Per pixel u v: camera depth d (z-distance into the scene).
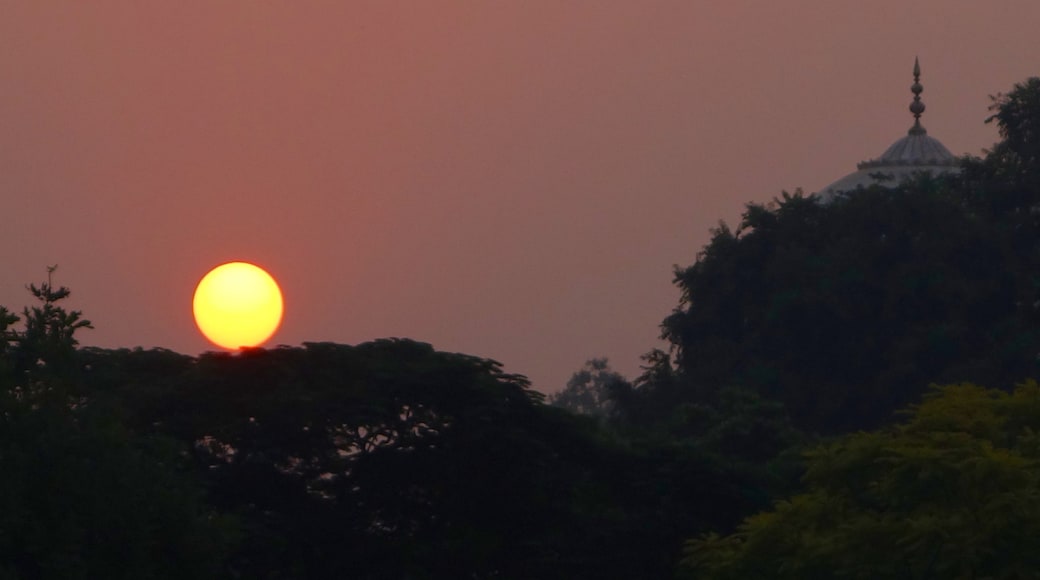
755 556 86.88
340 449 114.56
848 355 197.50
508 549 117.62
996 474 76.69
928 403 88.19
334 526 113.31
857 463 86.06
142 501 80.00
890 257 198.75
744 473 124.50
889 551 78.62
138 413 110.88
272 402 111.25
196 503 87.56
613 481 123.00
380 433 116.12
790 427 157.25
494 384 118.44
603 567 117.56
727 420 155.62
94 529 77.75
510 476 116.88
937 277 193.50
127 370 118.12
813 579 81.44
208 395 112.38
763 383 196.12
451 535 116.44
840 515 85.38
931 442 80.81
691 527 119.31
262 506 112.75
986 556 74.94
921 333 189.88
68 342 84.00
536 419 119.88
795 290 198.50
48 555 75.38
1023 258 197.75
